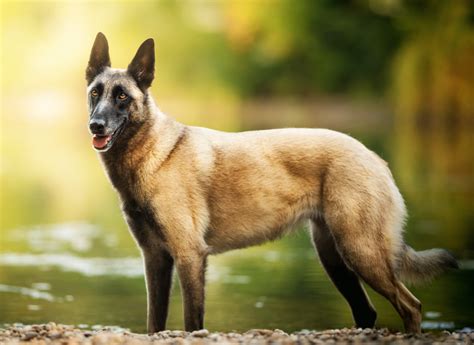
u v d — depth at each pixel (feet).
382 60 207.31
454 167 94.38
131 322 35.42
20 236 57.62
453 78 160.97
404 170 91.86
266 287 42.55
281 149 29.86
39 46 234.79
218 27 236.22
